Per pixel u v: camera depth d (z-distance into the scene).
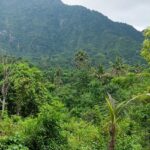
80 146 22.38
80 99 67.06
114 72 91.38
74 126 34.91
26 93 42.53
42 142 18.17
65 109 53.38
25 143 18.08
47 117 18.73
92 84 73.25
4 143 17.30
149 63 16.70
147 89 15.23
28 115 42.66
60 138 19.03
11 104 43.94
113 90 62.97
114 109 14.79
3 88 36.12
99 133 22.14
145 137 20.58
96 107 55.25
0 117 32.88
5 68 37.41
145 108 19.25
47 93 49.94
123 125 22.83
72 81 92.44
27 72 47.66
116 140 20.06
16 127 24.77
